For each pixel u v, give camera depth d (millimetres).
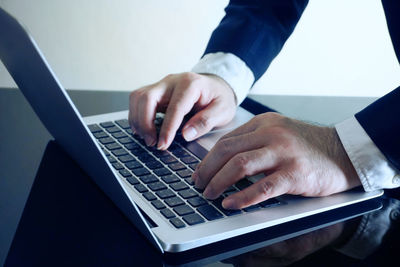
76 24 2553
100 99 1082
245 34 1091
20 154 819
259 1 1146
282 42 1170
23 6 2490
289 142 732
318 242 646
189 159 820
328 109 1152
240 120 1006
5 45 588
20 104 1025
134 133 900
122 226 642
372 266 596
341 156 757
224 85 1026
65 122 594
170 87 932
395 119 737
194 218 641
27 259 562
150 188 714
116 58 2609
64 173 772
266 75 2826
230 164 697
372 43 2814
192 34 2666
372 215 736
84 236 615
